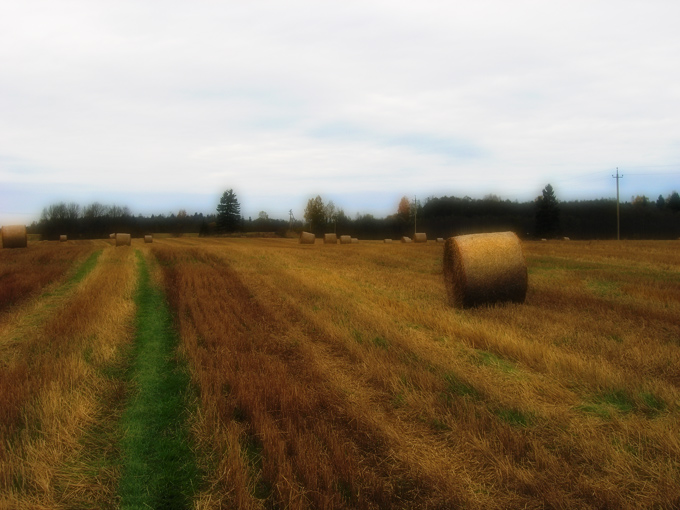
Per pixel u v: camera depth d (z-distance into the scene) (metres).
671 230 68.69
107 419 5.22
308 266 20.33
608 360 6.55
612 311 9.91
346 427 4.82
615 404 5.24
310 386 5.89
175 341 8.34
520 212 84.94
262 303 11.48
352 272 17.94
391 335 8.04
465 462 4.14
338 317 9.50
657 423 4.68
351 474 3.83
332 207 97.19
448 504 3.60
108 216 90.12
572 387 5.71
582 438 4.43
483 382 5.80
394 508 3.56
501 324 8.70
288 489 3.70
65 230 84.12
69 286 15.20
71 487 3.96
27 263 22.16
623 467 3.95
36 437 4.64
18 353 7.43
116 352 7.59
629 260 21.70
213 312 10.48
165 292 13.80
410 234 82.94
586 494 3.66
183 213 113.94
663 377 5.96
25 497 3.76
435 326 8.74
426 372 6.09
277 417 5.04
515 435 4.42
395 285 14.42
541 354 6.64
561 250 28.59
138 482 4.03
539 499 3.62
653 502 3.53
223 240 60.56
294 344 7.87
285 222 117.00
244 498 3.60
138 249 31.73
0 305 11.79
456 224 82.44
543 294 12.24
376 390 5.73
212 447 4.53
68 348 7.56
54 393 5.50
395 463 4.14
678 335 7.92
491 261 10.62
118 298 12.34
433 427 4.79
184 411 5.37
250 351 7.50
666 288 12.96
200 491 3.88
